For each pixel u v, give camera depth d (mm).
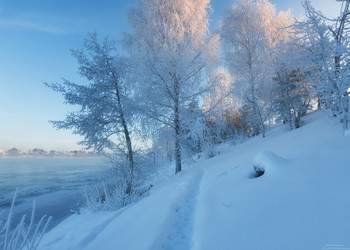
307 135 4953
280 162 2932
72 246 2791
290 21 11773
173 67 8070
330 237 1243
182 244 2070
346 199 1566
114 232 2654
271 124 13438
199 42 8945
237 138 13023
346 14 3256
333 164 2293
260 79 11438
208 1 9844
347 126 3340
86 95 8727
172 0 9281
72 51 8828
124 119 9125
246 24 12500
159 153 9055
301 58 3951
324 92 3594
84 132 8727
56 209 7965
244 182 3057
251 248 1425
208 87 8234
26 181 19125
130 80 8922
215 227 1986
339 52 3232
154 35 9281
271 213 1792
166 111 8461
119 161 8758
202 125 7570
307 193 1874
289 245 1310
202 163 9227
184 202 3404
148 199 4305
